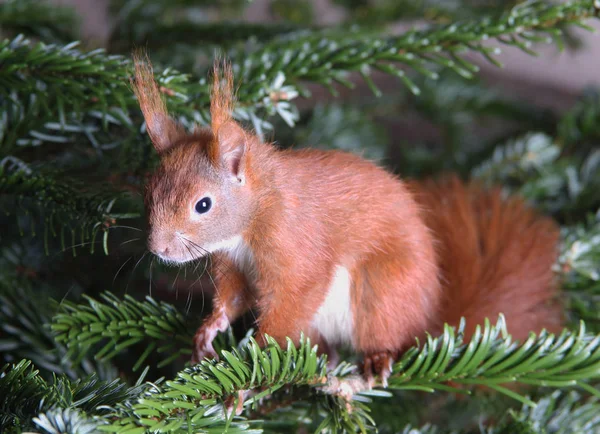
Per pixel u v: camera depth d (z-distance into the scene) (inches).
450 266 77.2
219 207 72.7
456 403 76.7
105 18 85.8
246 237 73.5
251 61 75.9
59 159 75.0
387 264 74.3
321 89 112.0
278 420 73.4
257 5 107.2
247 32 79.4
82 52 74.5
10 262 76.4
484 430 73.8
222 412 70.8
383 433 74.4
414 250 74.5
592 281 78.1
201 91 74.7
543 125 85.9
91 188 73.2
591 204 81.8
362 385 72.7
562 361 71.9
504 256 77.5
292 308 73.6
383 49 75.5
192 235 72.7
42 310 75.2
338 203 73.9
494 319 76.3
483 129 101.3
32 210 75.9
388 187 74.6
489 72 124.3
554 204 82.4
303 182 73.7
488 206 79.3
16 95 74.7
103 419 69.3
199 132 73.7
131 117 75.4
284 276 73.5
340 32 78.5
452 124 89.0
